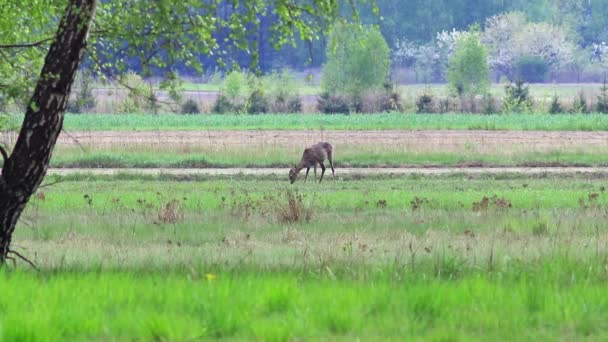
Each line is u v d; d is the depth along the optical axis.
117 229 78.50
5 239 55.22
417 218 87.00
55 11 59.03
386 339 35.31
